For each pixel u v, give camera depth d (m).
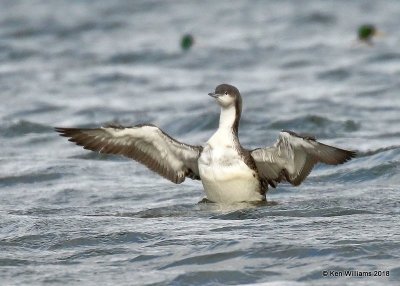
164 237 12.82
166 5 43.94
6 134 22.59
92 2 44.25
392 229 12.78
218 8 43.22
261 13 41.91
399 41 35.09
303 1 43.81
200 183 17.42
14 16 41.41
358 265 11.35
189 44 34.56
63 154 20.36
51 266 11.82
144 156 15.52
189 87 29.34
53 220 14.12
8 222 14.09
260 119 23.38
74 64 33.19
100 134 15.20
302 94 27.31
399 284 10.72
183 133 23.14
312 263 11.49
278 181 15.43
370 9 41.81
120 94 28.50
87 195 16.59
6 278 11.36
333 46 34.91
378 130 22.30
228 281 11.10
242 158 15.07
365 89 27.72
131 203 15.92
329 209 14.31
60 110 26.20
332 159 15.09
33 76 31.16
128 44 36.34
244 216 14.08
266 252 11.87
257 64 32.75
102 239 12.89
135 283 11.09
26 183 17.80
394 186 16.22
